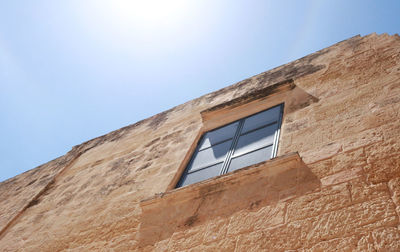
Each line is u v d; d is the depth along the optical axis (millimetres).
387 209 2680
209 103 7617
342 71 5473
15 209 7031
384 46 5508
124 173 6176
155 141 7012
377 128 3650
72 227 5145
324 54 6660
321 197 3123
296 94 5488
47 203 6590
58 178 7797
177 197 4211
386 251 2389
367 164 3225
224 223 3471
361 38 6359
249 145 4891
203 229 3559
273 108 5527
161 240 3785
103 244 4344
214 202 3822
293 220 3051
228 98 7285
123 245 4086
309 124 4445
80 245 4598
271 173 3711
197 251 3328
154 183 5168
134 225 4344
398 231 2475
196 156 5527
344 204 2930
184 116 7582
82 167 7742
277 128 4863
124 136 8422
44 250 4910
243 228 3275
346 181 3154
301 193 3293
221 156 5070
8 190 9188
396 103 3895
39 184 8070
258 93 6043
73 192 6508
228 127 5816
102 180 6387
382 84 4477
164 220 4059
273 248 2898
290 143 4223
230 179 3928
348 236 2645
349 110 4289
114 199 5340
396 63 4809
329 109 4547
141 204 4457
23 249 5219
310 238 2799
